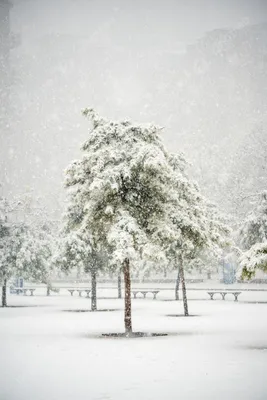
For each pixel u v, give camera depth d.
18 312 29.53
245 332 17.66
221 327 19.50
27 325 21.44
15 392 8.28
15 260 33.69
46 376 9.73
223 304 34.12
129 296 17.62
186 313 25.47
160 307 32.53
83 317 25.62
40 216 46.09
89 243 29.62
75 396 7.90
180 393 8.00
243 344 14.35
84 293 55.88
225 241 20.64
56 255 30.31
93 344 14.88
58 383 9.00
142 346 14.21
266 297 41.81
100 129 17.84
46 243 34.75
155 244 17.52
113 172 16.64
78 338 16.56
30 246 33.69
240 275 14.05
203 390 8.20
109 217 17.69
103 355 12.52
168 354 12.50
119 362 11.32
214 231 20.72
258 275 64.19
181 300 40.72
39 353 13.03
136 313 27.53
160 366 10.66
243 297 42.34
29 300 43.25
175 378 9.27
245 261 13.89
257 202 44.22
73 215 25.52
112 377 9.48
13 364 11.27
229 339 15.62
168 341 15.34
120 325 21.25
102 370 10.29
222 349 13.30
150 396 7.81
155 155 16.45
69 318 25.05
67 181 18.12
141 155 16.61
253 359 11.51
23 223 34.56
